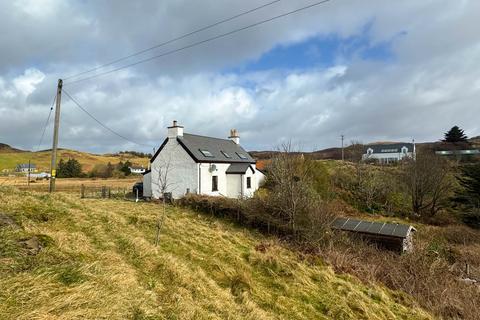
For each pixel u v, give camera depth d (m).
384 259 13.49
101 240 7.80
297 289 8.59
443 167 32.06
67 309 3.92
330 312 7.62
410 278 11.83
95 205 15.14
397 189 33.09
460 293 11.33
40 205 9.44
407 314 8.76
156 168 24.06
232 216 17.12
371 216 27.08
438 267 13.59
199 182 21.98
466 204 29.16
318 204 15.78
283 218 15.96
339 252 12.98
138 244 7.99
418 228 24.31
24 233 6.32
